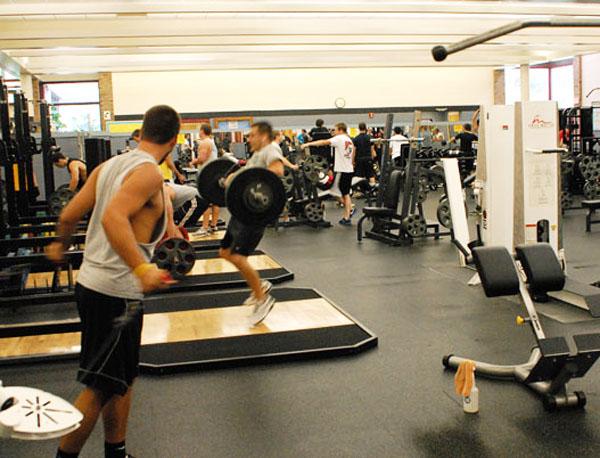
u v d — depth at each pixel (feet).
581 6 36.35
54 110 61.62
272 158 13.70
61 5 31.63
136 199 7.09
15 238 19.26
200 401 10.41
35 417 5.13
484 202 17.60
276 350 12.30
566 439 8.82
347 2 33.53
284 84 61.05
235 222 13.43
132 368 7.51
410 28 39.93
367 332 13.28
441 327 14.03
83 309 7.38
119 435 7.74
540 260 10.21
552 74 65.98
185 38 42.14
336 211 37.86
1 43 40.27
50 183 24.54
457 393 10.36
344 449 8.69
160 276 6.91
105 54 44.96
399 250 23.88
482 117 17.51
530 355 11.83
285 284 18.72
